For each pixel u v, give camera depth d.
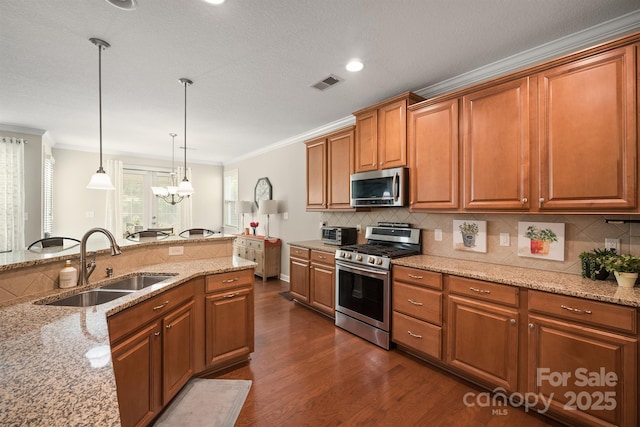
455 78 2.68
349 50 2.22
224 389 2.12
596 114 1.74
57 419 0.61
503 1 1.70
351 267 3.02
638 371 1.48
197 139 5.02
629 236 1.88
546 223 2.20
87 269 1.93
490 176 2.20
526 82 2.02
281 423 1.79
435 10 1.78
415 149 2.71
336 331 3.12
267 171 5.69
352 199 3.27
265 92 2.99
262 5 1.72
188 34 2.00
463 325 2.18
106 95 3.05
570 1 1.70
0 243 3.95
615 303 1.54
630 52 1.63
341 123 3.95
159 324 1.80
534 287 1.82
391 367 2.42
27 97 3.10
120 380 1.46
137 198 6.30
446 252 2.80
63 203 5.40
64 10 1.74
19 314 1.32
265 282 5.07
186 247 2.72
